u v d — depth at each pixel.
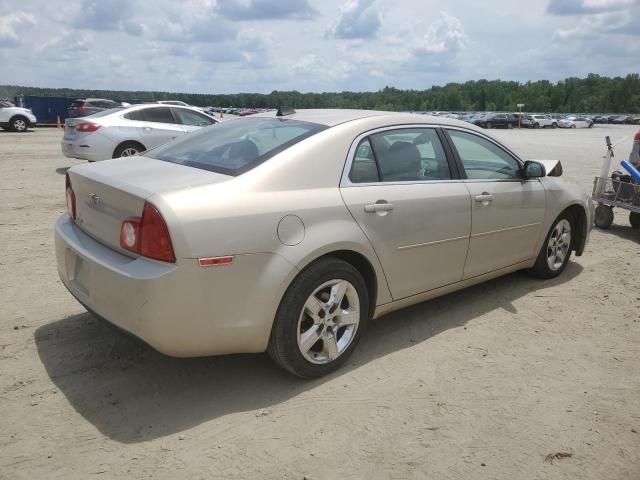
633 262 6.24
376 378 3.59
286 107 4.30
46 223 7.43
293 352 3.32
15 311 4.46
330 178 3.52
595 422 3.17
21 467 2.67
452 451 2.88
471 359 3.88
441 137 4.32
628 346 4.13
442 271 4.22
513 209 4.73
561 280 5.55
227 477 2.65
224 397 3.32
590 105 140.88
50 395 3.28
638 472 2.77
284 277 3.17
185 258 2.88
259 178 3.24
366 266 3.72
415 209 3.88
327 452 2.85
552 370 3.75
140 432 2.97
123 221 3.10
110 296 3.07
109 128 11.41
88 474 2.64
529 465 2.79
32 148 18.14
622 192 7.63
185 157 3.73
